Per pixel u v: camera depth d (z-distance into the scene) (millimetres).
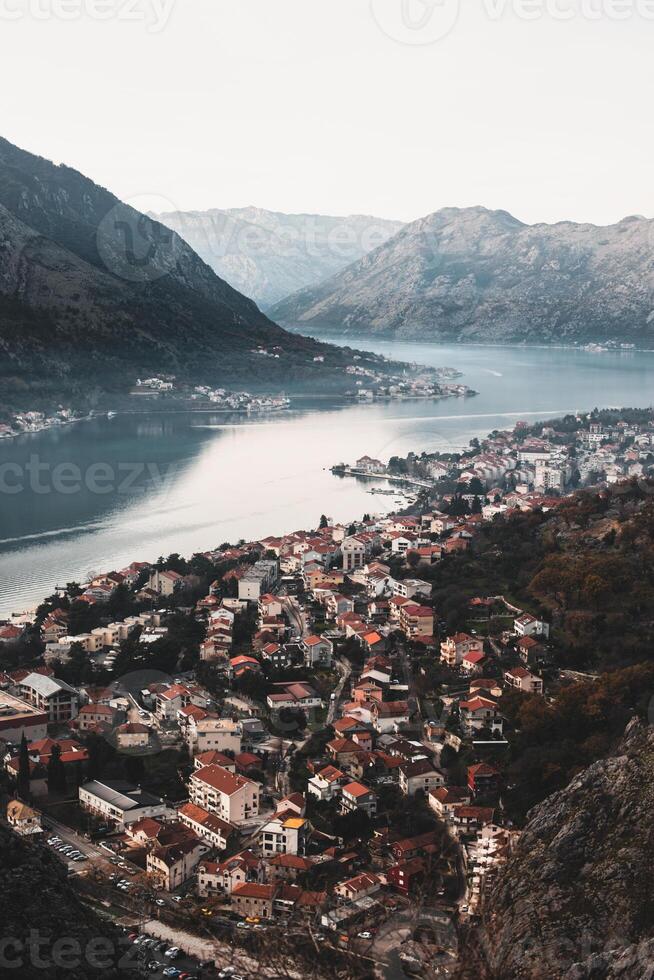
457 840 140250
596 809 128125
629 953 100188
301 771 163625
